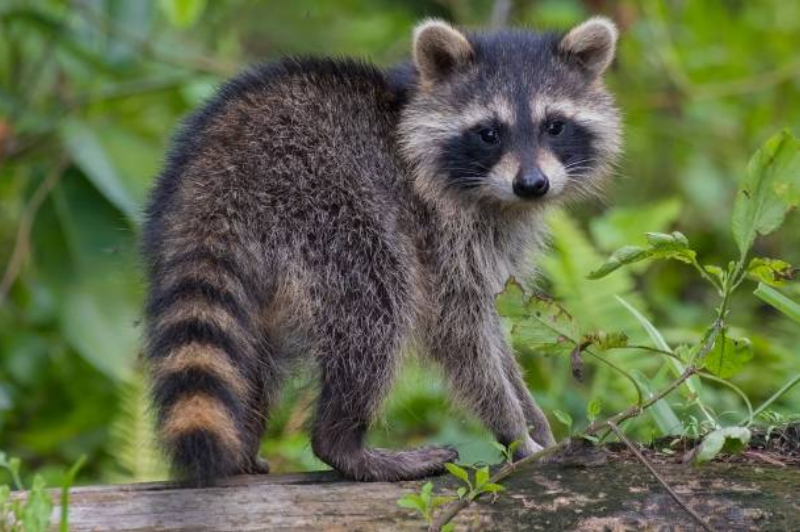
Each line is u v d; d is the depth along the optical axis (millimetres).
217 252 8578
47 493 7066
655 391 9062
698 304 15523
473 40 10508
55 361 13352
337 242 9055
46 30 13633
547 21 16375
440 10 17625
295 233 8945
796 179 7695
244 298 8602
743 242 7781
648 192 16828
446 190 9859
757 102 17109
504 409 9742
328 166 9180
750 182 7809
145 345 8648
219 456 7605
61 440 12641
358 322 9062
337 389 8945
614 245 13383
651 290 15125
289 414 10281
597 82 10688
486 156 10000
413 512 7777
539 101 10227
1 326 13602
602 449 8102
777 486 7719
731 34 17453
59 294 12633
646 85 17062
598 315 11641
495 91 10164
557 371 12945
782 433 8273
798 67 16016
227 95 9453
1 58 14844
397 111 9906
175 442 7578
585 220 16062
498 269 10055
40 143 13914
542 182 9781
